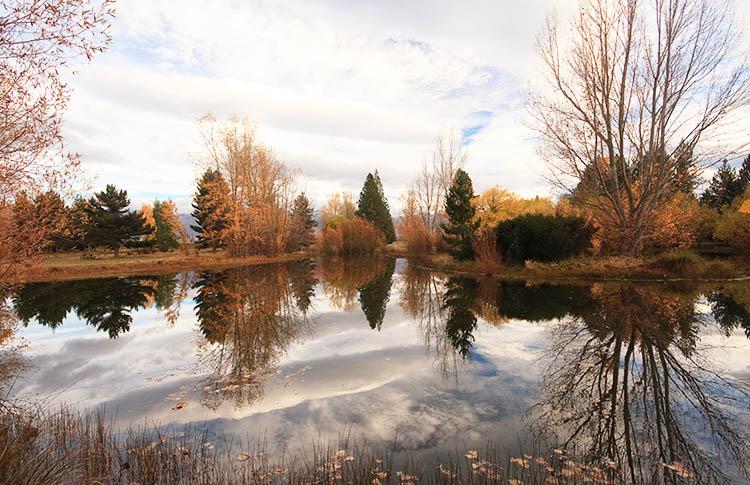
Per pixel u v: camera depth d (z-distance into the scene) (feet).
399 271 97.19
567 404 20.48
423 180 147.33
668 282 56.75
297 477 13.76
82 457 14.66
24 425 16.92
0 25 17.44
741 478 13.82
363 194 228.43
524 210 113.70
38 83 21.12
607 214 70.59
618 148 69.36
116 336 38.11
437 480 13.61
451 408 20.27
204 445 16.72
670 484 13.42
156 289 68.54
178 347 33.99
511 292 55.26
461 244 87.97
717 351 28.40
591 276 61.57
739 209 90.94
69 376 26.94
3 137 20.99
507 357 28.68
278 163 135.13
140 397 22.85
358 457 15.44
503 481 13.48
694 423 18.11
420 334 36.47
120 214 126.72
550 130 70.08
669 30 61.36
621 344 30.42
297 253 155.43
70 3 17.98
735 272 58.54
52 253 130.21
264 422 19.11
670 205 76.59
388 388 23.38
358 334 37.27
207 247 153.58
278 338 36.27
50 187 24.38
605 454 15.44
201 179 131.13
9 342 36.35
